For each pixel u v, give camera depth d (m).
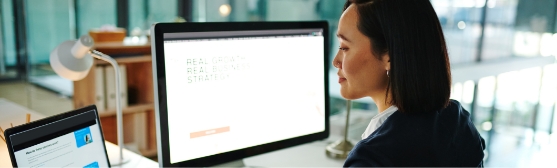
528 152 3.43
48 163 0.89
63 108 4.98
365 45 0.66
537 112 3.52
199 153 0.95
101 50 2.80
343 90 0.75
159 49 0.87
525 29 3.34
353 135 1.89
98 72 2.73
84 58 1.15
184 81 0.91
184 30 0.90
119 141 1.23
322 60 1.14
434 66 0.64
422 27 0.63
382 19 0.63
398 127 0.63
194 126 0.94
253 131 1.04
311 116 1.14
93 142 1.02
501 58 3.49
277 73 1.06
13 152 0.83
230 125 0.99
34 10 5.93
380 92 0.71
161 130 0.89
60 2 6.08
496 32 3.47
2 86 5.71
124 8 5.93
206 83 0.95
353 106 3.16
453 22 3.45
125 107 2.88
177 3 5.56
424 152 0.61
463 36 3.51
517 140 3.65
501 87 3.59
